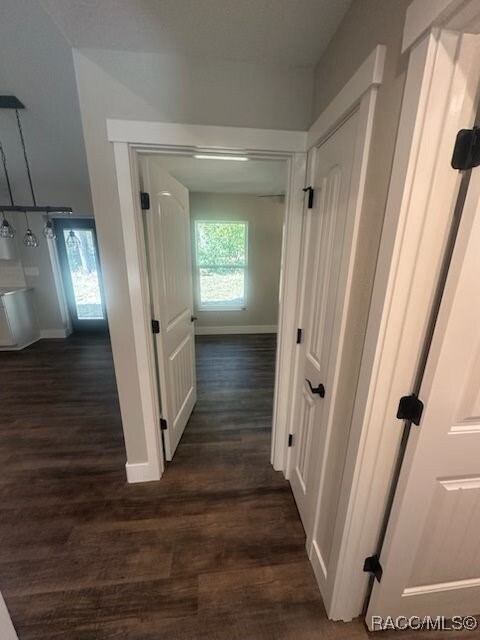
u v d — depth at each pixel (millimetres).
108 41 1147
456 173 683
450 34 589
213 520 1584
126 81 1233
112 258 1431
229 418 2533
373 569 1081
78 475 1892
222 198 4426
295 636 1111
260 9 985
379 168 805
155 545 1447
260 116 1322
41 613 1181
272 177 3275
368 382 853
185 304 2277
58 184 3703
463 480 935
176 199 1984
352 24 954
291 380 1692
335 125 1069
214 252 4676
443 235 733
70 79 1953
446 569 1063
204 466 1976
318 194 1272
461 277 720
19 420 2492
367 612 1129
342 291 1011
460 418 858
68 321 4957
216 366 3654
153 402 1711
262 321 5051
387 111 763
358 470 939
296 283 1546
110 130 1267
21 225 4285
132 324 1540
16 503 1686
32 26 1485
